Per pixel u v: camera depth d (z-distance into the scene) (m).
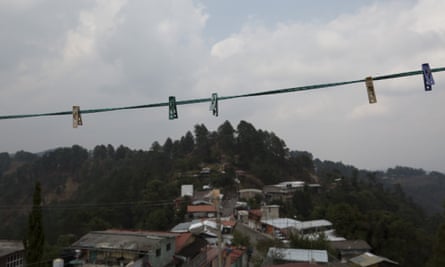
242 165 101.06
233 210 68.19
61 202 82.25
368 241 52.09
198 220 49.94
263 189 86.31
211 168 93.31
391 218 53.69
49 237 56.66
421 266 48.81
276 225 52.88
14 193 109.94
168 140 114.06
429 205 147.62
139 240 23.69
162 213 56.75
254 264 32.59
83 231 54.38
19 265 26.02
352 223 52.47
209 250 30.61
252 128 110.31
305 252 31.88
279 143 113.69
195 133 112.88
